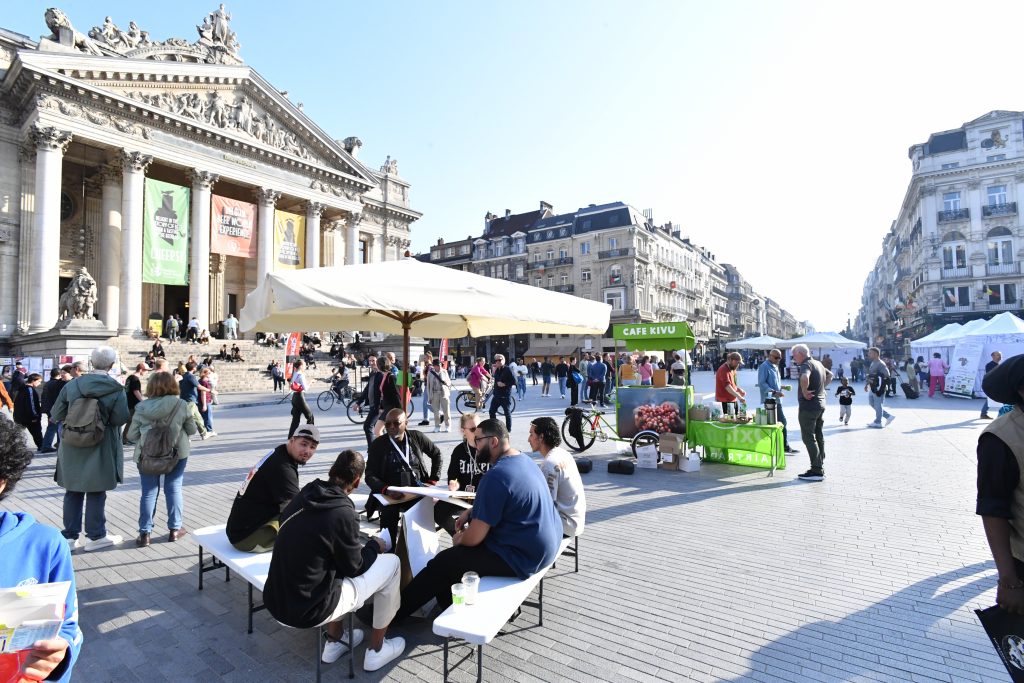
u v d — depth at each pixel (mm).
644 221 56562
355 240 37094
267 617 3623
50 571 1509
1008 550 2012
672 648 3139
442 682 2840
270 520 3779
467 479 5473
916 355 25656
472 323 6617
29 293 23359
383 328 6965
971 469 7703
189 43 29109
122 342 23062
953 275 38406
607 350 52094
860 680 2809
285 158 32062
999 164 37031
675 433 8406
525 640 3252
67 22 24078
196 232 27906
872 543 4809
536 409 16531
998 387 2084
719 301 84438
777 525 5359
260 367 25625
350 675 2912
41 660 1336
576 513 4152
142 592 3967
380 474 4648
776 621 3449
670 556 4570
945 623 3402
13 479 1453
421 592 3324
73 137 23766
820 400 7184
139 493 6797
